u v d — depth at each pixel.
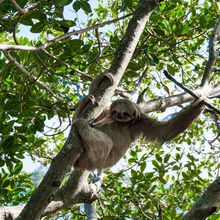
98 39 6.29
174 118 5.59
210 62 6.81
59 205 6.09
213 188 5.27
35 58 5.82
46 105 6.09
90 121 4.41
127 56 4.67
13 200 7.81
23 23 5.31
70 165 3.95
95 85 4.86
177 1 8.18
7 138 5.85
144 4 5.02
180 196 8.24
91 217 6.53
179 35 7.15
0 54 6.73
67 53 6.27
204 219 5.08
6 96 6.11
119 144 5.93
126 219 7.42
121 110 5.93
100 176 7.59
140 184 7.25
